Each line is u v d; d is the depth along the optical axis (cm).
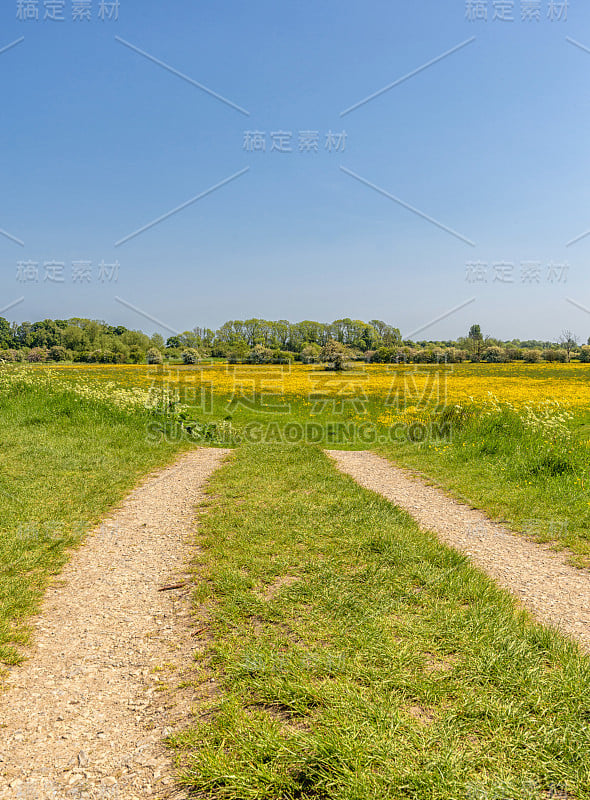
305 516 749
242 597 499
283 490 909
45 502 818
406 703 342
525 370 5112
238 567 578
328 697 344
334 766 288
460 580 527
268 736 311
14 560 605
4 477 935
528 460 1076
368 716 327
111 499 859
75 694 376
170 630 461
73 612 500
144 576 578
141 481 1007
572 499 849
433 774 277
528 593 532
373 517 742
